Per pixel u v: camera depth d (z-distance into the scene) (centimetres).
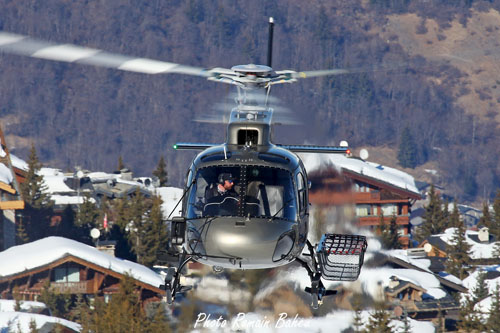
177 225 5641
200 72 5412
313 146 6259
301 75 5750
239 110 6091
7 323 16812
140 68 4703
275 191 5644
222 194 5628
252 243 5384
